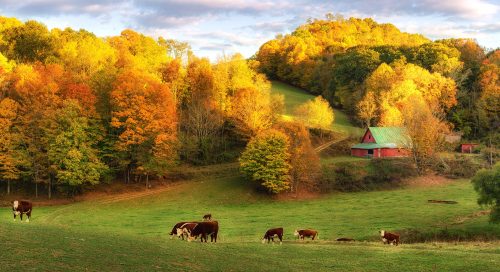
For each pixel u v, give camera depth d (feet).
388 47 526.16
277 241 137.28
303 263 93.09
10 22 419.13
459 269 89.97
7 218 196.85
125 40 438.81
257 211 231.71
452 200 240.73
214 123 322.55
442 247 121.80
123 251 81.51
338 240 145.38
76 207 233.35
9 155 244.83
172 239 109.29
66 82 281.74
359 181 289.33
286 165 268.41
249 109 322.96
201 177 293.23
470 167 310.04
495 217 167.12
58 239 84.12
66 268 66.44
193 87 344.69
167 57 444.55
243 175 279.28
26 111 257.14
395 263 95.50
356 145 346.74
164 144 265.13
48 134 246.27
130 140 263.29
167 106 275.80
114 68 322.34
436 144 319.06
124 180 280.72
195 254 87.71
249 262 87.10
